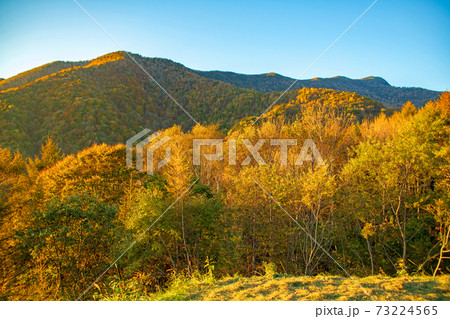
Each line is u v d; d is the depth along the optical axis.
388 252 24.50
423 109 35.47
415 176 23.55
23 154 91.19
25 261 25.47
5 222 29.91
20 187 35.72
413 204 22.83
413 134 25.72
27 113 118.19
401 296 7.75
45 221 21.70
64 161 41.53
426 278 9.51
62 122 115.44
